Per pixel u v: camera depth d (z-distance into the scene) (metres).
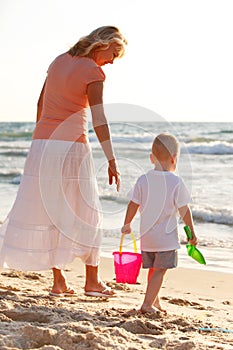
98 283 6.08
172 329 4.93
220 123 32.59
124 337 4.45
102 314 5.22
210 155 25.42
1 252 5.79
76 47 5.63
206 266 8.71
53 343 4.27
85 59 5.55
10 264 5.76
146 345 4.32
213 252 9.81
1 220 11.86
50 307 5.30
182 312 5.80
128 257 5.84
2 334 4.36
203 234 11.55
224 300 6.70
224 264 8.87
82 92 5.55
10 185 20.11
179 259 9.17
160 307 5.65
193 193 16.56
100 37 5.57
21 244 5.72
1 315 4.88
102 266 8.58
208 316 5.69
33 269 5.71
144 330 4.79
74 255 5.73
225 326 5.23
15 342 4.21
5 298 5.59
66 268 8.28
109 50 5.67
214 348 4.33
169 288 7.34
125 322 4.83
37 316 4.98
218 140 29.67
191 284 7.59
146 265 5.43
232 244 10.52
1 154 29.56
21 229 5.73
